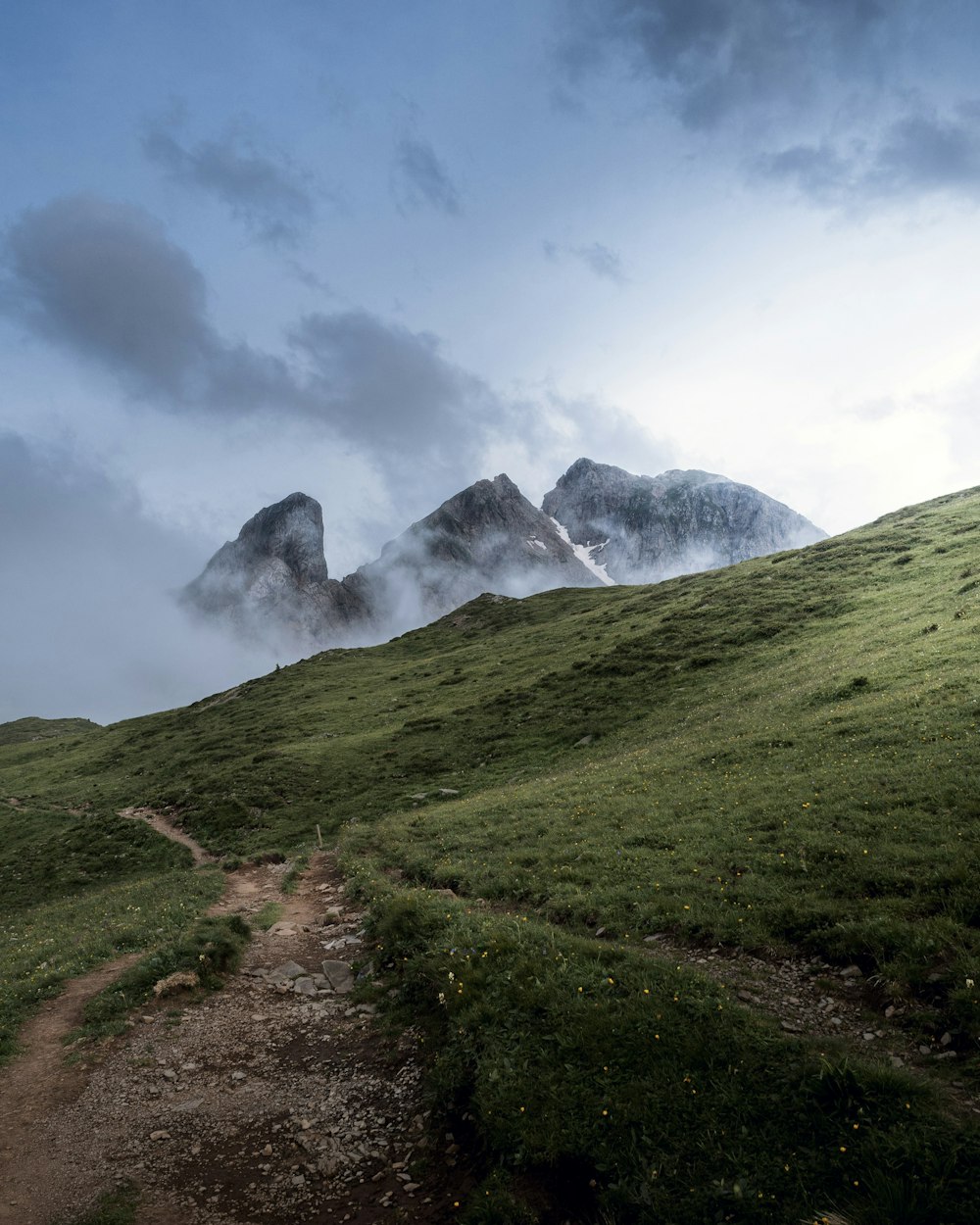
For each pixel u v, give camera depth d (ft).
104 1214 29.84
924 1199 22.40
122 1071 42.70
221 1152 34.12
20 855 178.81
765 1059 31.09
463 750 171.94
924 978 36.24
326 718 260.83
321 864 110.22
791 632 173.78
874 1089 27.53
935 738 75.15
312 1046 45.32
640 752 120.57
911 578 183.73
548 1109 30.76
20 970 66.03
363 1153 33.35
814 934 44.04
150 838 164.96
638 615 264.93
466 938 51.55
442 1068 37.09
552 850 78.23
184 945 61.46
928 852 49.75
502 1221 26.35
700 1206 24.52
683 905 53.83
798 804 69.21
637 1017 35.83
